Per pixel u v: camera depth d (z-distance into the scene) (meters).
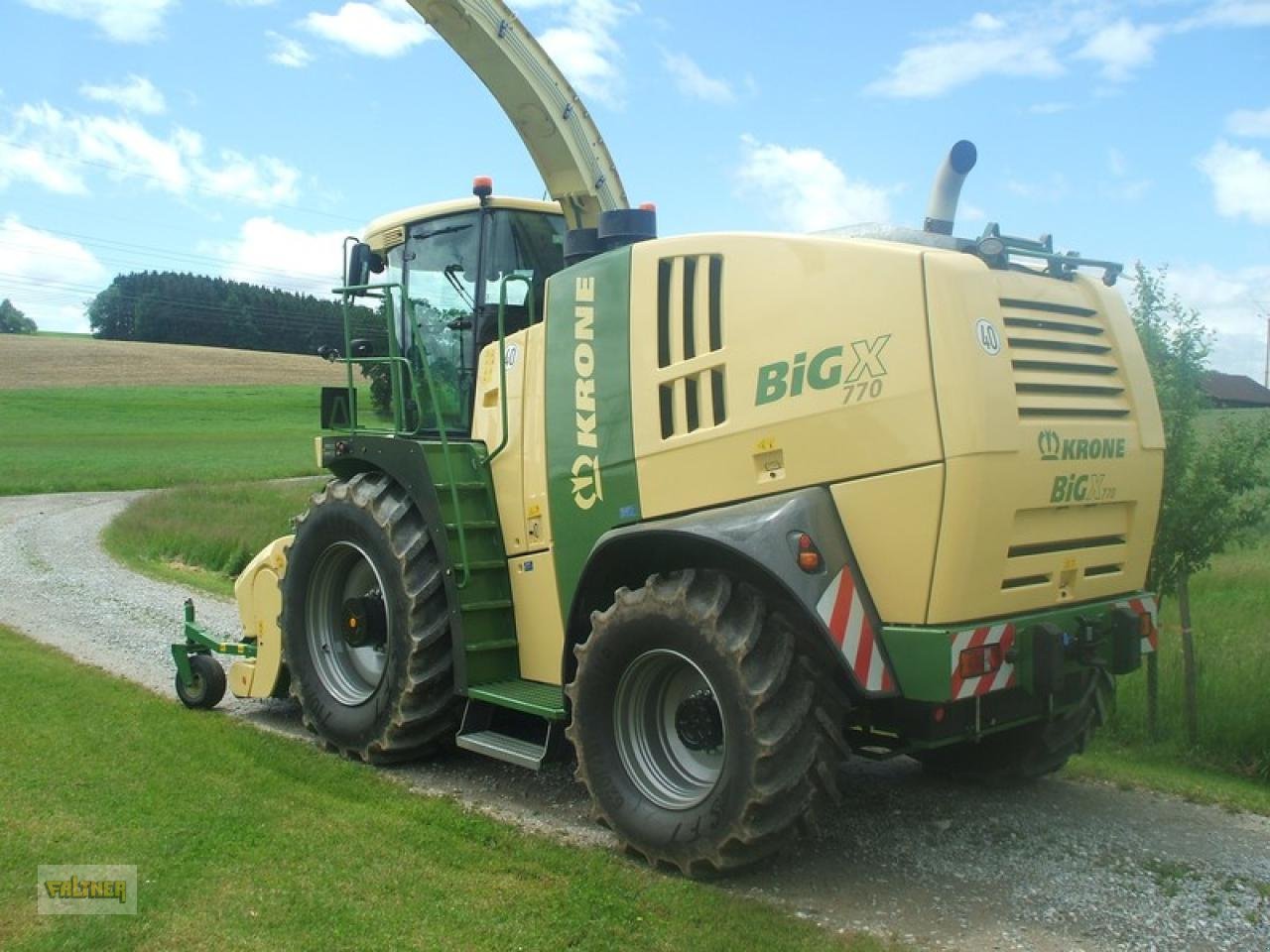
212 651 7.52
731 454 4.82
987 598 4.41
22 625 10.21
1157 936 4.18
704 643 4.49
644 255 5.23
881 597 4.43
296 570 6.69
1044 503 4.50
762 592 4.57
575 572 5.53
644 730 4.96
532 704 5.41
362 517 6.18
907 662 4.36
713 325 4.96
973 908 4.41
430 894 4.32
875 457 4.39
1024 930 4.21
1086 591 4.89
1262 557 13.16
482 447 6.12
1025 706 4.83
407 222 6.75
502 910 4.20
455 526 5.89
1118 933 4.20
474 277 6.43
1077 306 4.94
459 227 6.53
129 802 5.24
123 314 90.81
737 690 4.39
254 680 7.21
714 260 4.98
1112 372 5.05
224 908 4.13
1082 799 5.81
